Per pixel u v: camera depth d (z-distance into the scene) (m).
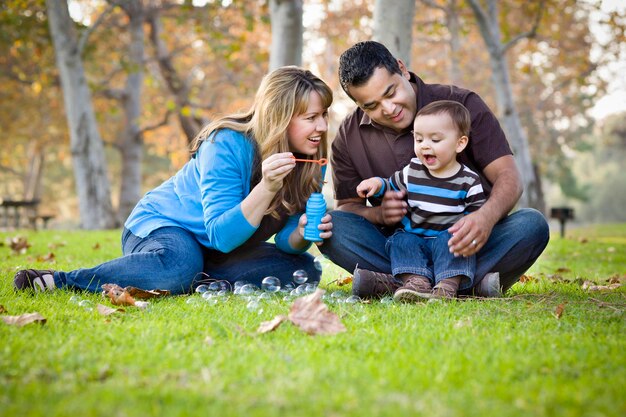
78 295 3.16
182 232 3.49
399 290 2.99
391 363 1.92
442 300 2.97
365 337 2.26
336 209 3.73
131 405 1.54
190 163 3.68
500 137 3.40
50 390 1.65
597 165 52.19
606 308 2.93
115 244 7.68
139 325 2.43
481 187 3.24
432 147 3.15
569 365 1.92
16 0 14.22
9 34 15.86
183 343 2.16
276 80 3.34
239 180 3.43
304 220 3.38
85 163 14.01
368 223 3.48
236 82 19.30
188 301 3.07
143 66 17.84
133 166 18.83
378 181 3.36
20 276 3.22
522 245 3.24
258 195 3.20
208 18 15.73
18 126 21.91
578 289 3.65
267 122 3.34
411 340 2.19
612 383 1.73
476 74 23.22
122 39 20.70
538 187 24.81
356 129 3.61
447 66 23.11
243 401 1.58
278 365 1.90
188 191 3.59
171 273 3.35
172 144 24.41
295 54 9.48
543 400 1.58
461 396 1.62
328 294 3.43
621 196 49.22
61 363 1.89
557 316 2.68
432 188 3.26
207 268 3.70
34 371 1.80
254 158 3.44
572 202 49.91
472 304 2.94
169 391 1.64
